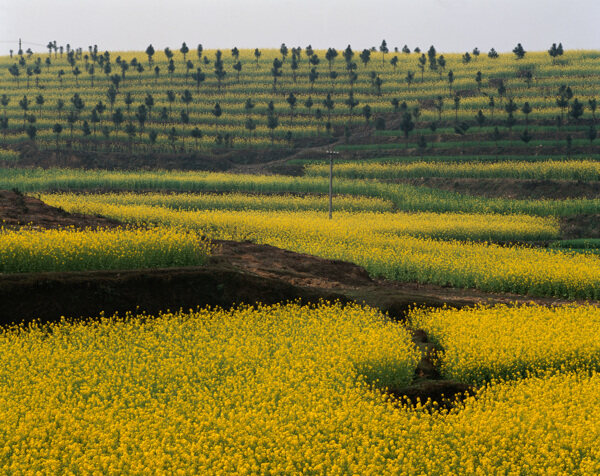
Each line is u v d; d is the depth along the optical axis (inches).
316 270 2479.1
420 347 1528.1
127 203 4847.4
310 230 3435.0
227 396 1081.4
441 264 2630.4
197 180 5728.3
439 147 6909.5
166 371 1162.6
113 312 1652.3
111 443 891.4
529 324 1610.5
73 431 926.4
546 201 5073.8
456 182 5861.2
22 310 1566.2
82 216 2600.9
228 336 1437.0
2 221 2241.6
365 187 5664.4
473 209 5024.6
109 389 1093.1
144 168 6717.5
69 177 5866.1
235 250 2596.0
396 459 882.8
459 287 2586.1
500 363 1333.7
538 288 2460.6
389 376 1283.2
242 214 4394.7
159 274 1771.7
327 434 942.4
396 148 7066.9
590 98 7721.5
